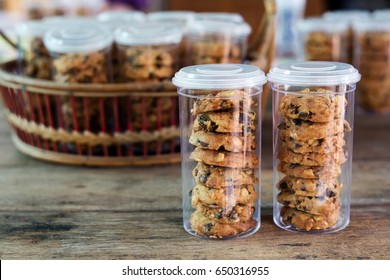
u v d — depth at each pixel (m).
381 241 0.59
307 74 0.59
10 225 0.64
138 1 1.48
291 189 0.61
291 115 0.60
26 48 0.88
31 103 0.79
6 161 0.82
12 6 1.62
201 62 0.83
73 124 0.77
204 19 0.86
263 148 0.85
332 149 0.60
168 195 0.70
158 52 0.79
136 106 0.77
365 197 0.69
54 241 0.60
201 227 0.60
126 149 0.79
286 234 0.61
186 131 0.62
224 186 0.60
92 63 0.79
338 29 1.00
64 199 0.70
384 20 0.99
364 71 1.01
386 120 0.99
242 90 0.59
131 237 0.61
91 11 1.19
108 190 0.72
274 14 0.86
